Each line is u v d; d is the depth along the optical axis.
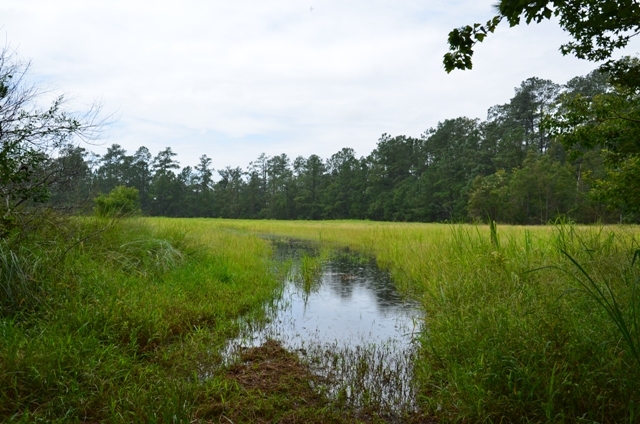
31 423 2.71
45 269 5.14
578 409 2.97
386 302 7.20
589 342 3.43
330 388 3.74
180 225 11.46
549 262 5.79
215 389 3.47
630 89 6.66
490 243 7.25
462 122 74.38
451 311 5.12
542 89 68.94
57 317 4.36
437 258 8.27
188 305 5.68
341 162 92.50
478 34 3.57
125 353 3.96
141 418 2.88
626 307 3.91
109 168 80.69
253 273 8.68
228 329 5.23
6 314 4.37
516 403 3.03
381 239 17.12
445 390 3.44
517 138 57.50
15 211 5.93
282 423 3.09
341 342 5.04
